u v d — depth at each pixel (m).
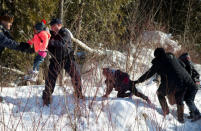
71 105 12.16
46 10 20.81
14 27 20.92
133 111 12.10
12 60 22.09
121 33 25.25
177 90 12.55
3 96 12.69
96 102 12.41
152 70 12.59
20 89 13.99
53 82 12.11
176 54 25.12
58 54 11.73
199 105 15.11
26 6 20.44
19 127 10.16
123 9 29.31
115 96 14.21
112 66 18.50
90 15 25.09
